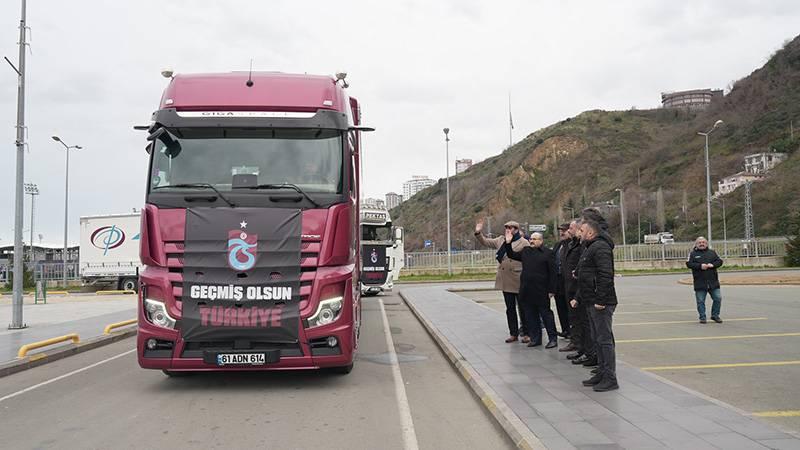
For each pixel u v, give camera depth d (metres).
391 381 8.30
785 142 81.94
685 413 5.82
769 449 4.70
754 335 11.59
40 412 6.81
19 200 15.48
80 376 9.08
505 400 6.49
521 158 110.88
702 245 13.56
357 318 9.91
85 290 38.03
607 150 107.25
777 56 96.38
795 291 22.59
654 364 8.81
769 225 68.25
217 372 8.96
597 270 6.88
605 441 5.01
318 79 8.16
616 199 93.19
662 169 95.81
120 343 13.04
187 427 6.09
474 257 46.31
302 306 7.16
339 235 7.41
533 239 9.91
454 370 9.08
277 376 8.64
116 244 34.62
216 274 7.11
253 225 7.21
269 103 7.68
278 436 5.77
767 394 6.92
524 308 10.15
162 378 8.64
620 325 13.45
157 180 7.42
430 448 5.40
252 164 7.49
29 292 37.47
